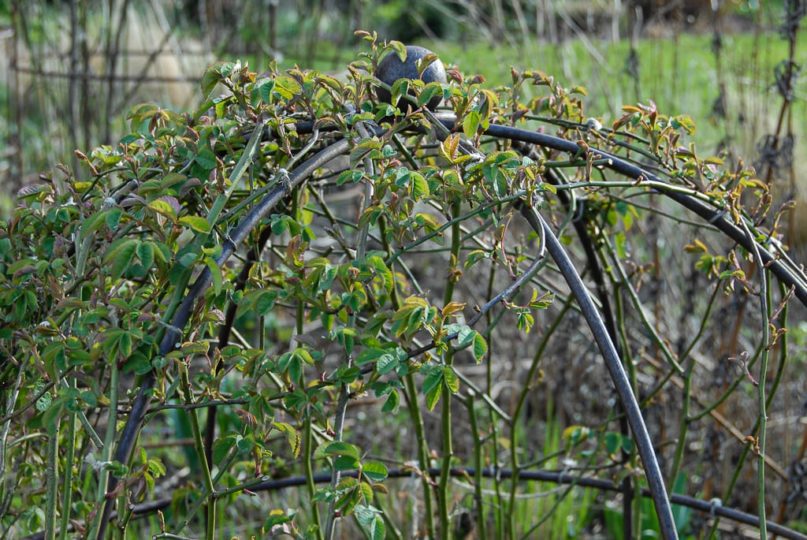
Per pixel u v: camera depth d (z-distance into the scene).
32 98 3.74
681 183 1.45
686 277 2.42
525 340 2.82
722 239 2.41
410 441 2.71
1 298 1.08
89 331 1.03
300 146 1.26
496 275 2.77
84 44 3.03
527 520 2.28
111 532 1.42
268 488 1.65
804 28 2.33
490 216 1.12
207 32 3.60
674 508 2.11
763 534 1.24
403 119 1.16
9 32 3.14
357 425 2.75
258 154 1.19
